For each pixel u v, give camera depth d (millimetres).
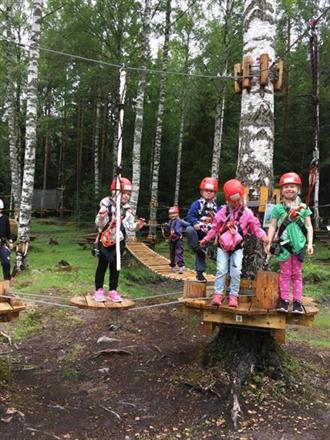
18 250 11688
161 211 25250
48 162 36031
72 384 5898
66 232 22625
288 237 4848
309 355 7141
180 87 22562
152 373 6086
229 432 4656
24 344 7250
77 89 25766
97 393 5609
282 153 24391
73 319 8234
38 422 4855
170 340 7473
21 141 29953
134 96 24500
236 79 6023
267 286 4926
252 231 4992
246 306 4984
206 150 26844
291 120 24812
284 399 5258
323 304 11188
